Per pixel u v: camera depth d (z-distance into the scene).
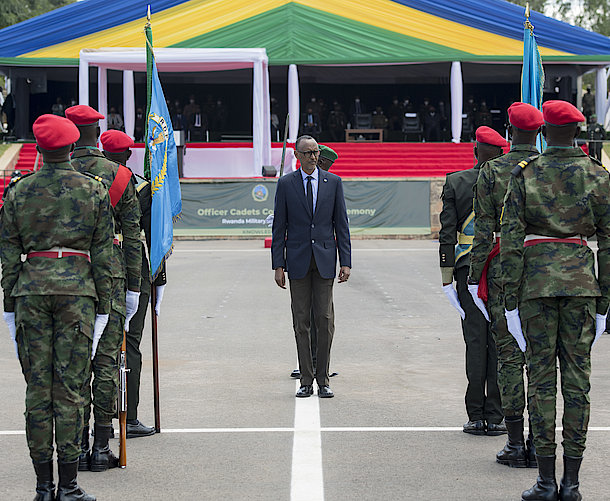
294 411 7.93
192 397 8.52
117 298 6.30
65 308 5.39
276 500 5.62
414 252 23.39
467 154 36.19
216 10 37.16
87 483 5.98
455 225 7.14
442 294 15.79
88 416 5.84
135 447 6.85
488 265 6.54
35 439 5.39
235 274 18.72
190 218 27.84
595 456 6.50
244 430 7.30
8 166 34.34
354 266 20.11
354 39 36.19
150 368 9.97
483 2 37.88
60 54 35.56
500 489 5.80
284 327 12.64
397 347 11.12
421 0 37.94
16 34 36.34
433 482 5.95
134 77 41.66
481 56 35.66
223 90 44.66
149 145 7.17
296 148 8.64
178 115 39.91
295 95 35.59
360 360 10.34
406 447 6.79
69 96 43.09
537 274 5.43
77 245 5.47
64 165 5.54
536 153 6.51
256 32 36.22
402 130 40.91
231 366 10.02
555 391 5.48
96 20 36.81
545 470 5.47
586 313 5.42
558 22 37.34
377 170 34.78
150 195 7.22
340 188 8.67
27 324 5.39
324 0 37.81
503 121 44.09
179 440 7.03
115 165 6.44
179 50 31.30
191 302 14.98
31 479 6.06
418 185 28.00
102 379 6.24
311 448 6.77
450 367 9.91
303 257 8.48
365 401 8.31
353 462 6.41
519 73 41.81
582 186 5.46
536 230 5.52
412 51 35.78
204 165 33.09
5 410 8.00
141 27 36.38
